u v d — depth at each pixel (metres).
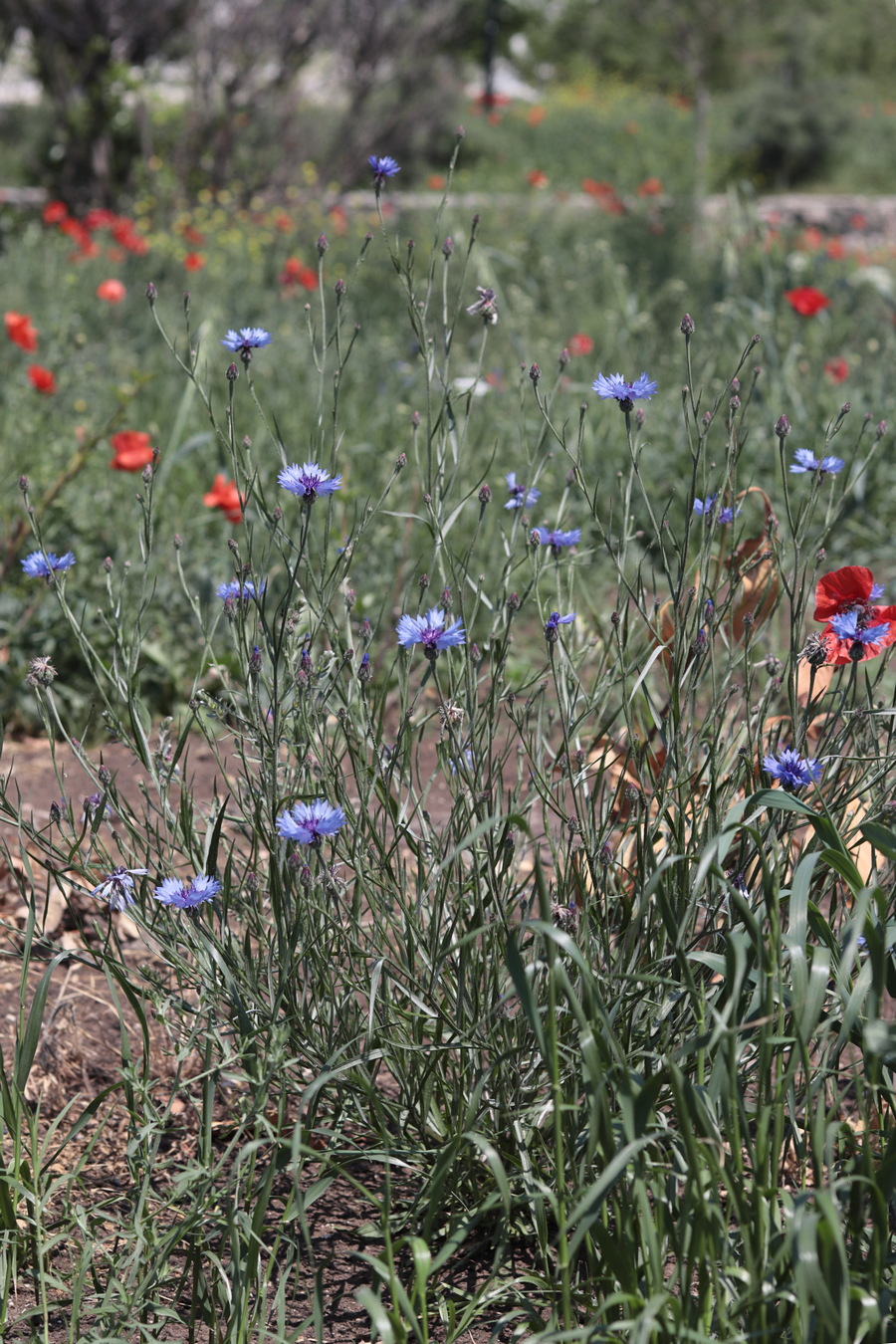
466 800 2.30
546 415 2.32
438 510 2.32
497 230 14.06
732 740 2.46
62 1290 2.12
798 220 21.69
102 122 17.77
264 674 2.53
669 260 12.07
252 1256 1.87
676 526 5.04
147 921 2.29
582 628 3.42
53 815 2.33
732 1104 1.68
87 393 7.34
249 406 6.93
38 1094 2.61
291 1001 2.19
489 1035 2.19
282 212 15.75
